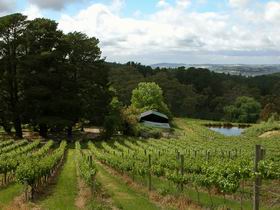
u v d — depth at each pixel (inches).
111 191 985.5
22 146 1994.3
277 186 947.3
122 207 804.0
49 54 2381.9
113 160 1327.5
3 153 1611.7
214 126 4970.5
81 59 2642.7
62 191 999.0
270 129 3425.2
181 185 901.2
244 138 2696.9
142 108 3814.0
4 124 2471.7
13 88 2440.9
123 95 5098.4
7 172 1172.5
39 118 2358.5
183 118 5575.8
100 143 2384.4
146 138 2778.1
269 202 826.2
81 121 2689.5
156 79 5930.1
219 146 2042.3
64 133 2770.7
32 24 2474.2
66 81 2484.0
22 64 2375.7
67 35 2623.0
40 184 1033.5
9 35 2442.2
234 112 5516.7
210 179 772.0
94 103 2561.5
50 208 813.9
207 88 6560.0
